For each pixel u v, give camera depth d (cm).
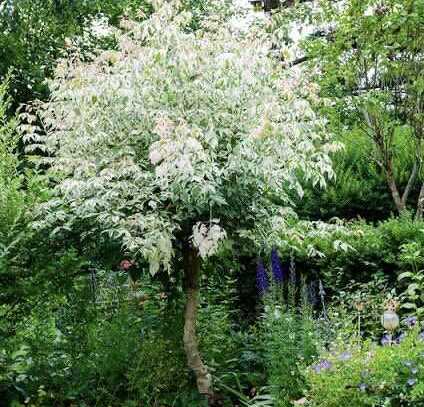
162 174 430
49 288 504
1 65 1128
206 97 481
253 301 662
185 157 421
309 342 475
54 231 464
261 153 471
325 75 771
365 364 404
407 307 537
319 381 406
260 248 521
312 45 772
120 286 546
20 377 493
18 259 495
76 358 497
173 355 512
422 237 590
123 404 488
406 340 417
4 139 514
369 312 574
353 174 860
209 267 552
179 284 532
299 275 650
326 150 505
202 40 488
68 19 1220
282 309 527
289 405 449
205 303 569
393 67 752
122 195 462
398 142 855
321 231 542
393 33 745
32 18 1205
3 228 479
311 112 494
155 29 482
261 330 548
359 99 738
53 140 507
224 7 779
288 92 494
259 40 500
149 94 472
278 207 523
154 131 433
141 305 559
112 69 497
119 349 500
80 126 488
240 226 496
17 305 507
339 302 617
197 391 496
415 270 578
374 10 742
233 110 484
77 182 452
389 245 608
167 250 437
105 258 491
